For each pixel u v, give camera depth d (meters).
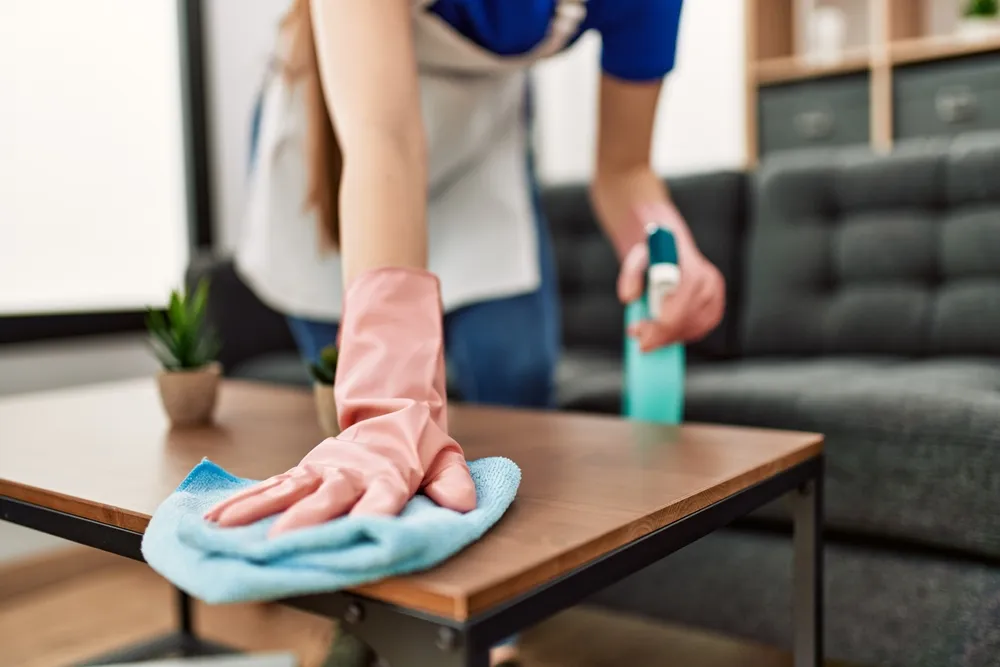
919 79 2.82
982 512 1.09
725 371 1.74
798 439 0.85
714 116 3.25
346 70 0.74
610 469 0.74
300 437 0.96
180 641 1.49
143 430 1.03
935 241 1.75
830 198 1.90
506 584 0.48
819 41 3.09
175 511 0.58
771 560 1.24
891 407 1.17
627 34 1.15
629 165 1.29
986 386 1.30
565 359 2.03
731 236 2.02
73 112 2.26
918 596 1.13
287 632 1.60
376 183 0.71
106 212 2.35
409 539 0.47
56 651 1.55
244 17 2.62
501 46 1.09
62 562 1.94
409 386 0.65
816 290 1.87
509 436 0.90
